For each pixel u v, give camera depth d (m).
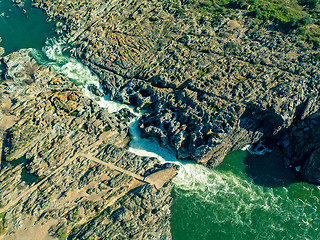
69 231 54.31
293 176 64.75
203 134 65.19
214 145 63.53
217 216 59.84
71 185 60.75
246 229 58.09
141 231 54.03
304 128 65.50
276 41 80.94
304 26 83.06
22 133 68.88
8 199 59.50
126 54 83.19
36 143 68.06
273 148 69.25
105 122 70.50
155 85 76.12
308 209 60.34
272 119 66.06
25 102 75.19
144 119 73.38
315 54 74.69
